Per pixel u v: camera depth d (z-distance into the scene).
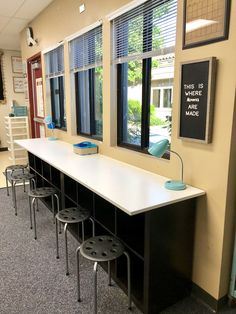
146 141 2.58
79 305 1.91
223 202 1.72
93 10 2.89
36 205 3.60
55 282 2.15
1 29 5.26
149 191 1.88
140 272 2.13
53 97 4.62
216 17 1.61
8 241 2.77
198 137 1.80
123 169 2.48
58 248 2.59
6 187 4.43
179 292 1.95
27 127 5.76
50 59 4.33
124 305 1.91
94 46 3.04
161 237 1.74
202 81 1.71
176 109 1.98
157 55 2.20
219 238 1.78
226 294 1.90
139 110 2.63
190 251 1.95
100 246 1.82
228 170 1.67
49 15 4.02
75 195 2.84
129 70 2.74
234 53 1.54
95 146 3.18
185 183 1.99
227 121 1.63
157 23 2.17
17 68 7.12
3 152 7.24
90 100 3.47
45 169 3.92
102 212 2.46
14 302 1.94
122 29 2.55
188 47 1.82
